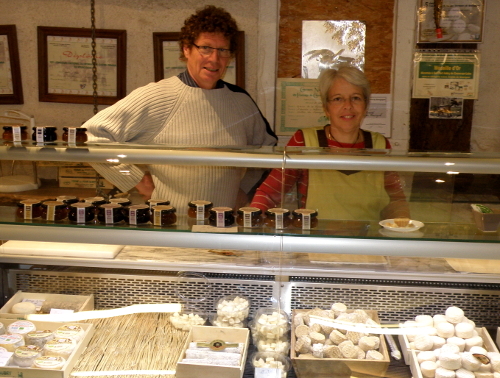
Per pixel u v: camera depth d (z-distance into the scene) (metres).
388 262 1.71
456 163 1.53
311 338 1.61
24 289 1.81
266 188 1.59
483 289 1.68
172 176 1.60
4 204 1.63
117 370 1.55
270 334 1.65
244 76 2.90
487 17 2.75
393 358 1.61
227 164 1.57
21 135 1.67
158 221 1.56
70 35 2.90
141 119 2.15
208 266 1.74
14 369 1.50
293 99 2.92
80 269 1.79
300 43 2.86
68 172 1.64
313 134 2.27
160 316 1.78
